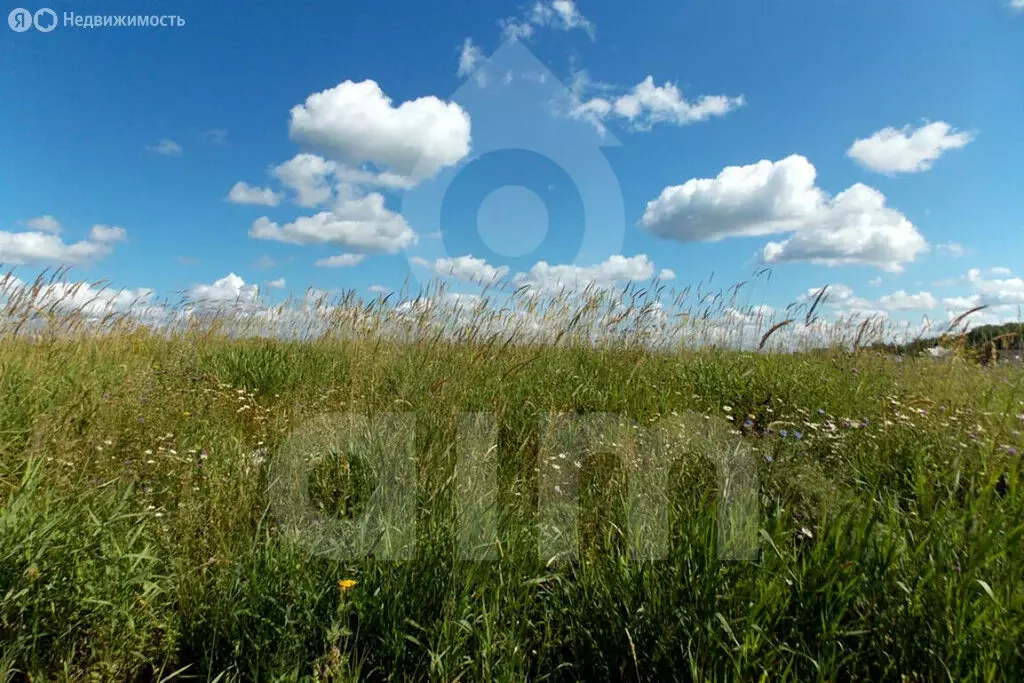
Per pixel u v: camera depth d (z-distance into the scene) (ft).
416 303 18.71
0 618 6.21
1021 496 8.32
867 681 5.85
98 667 6.27
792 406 14.60
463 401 12.89
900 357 21.44
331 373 18.08
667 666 6.21
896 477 10.28
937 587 6.19
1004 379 18.04
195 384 16.55
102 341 20.75
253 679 6.32
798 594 6.44
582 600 7.16
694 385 16.46
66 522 7.57
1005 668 5.49
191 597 7.06
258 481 10.22
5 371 14.51
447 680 6.31
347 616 6.86
